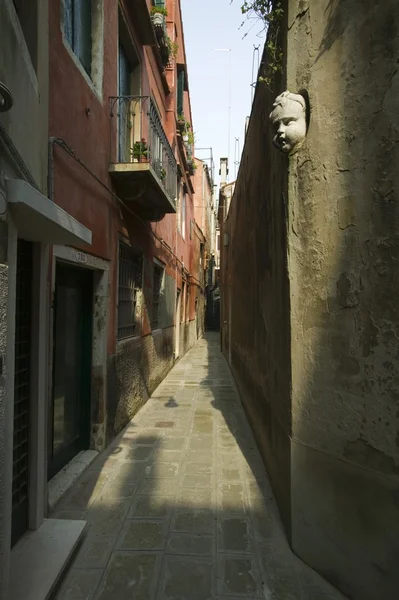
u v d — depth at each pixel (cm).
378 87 226
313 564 268
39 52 279
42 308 303
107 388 494
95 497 372
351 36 244
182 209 1411
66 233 252
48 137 329
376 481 224
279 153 331
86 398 478
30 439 301
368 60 232
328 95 261
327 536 257
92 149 449
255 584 256
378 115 226
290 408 293
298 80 290
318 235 269
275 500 364
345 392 246
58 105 357
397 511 212
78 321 462
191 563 277
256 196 500
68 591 250
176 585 256
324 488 259
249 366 606
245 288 667
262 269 452
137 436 547
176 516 340
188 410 693
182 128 1251
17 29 221
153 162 620
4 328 189
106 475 418
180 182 1316
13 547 277
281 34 323
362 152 236
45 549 275
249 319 605
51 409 383
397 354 214
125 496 374
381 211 223
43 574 249
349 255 244
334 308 255
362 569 231
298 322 287
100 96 478
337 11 253
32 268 298
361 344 235
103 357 481
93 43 481
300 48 288
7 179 188
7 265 192
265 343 431
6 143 191
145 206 657
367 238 232
